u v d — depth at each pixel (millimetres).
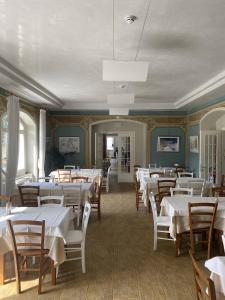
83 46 4312
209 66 5359
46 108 10633
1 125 6672
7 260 4180
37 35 3883
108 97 5848
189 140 10906
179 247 4379
